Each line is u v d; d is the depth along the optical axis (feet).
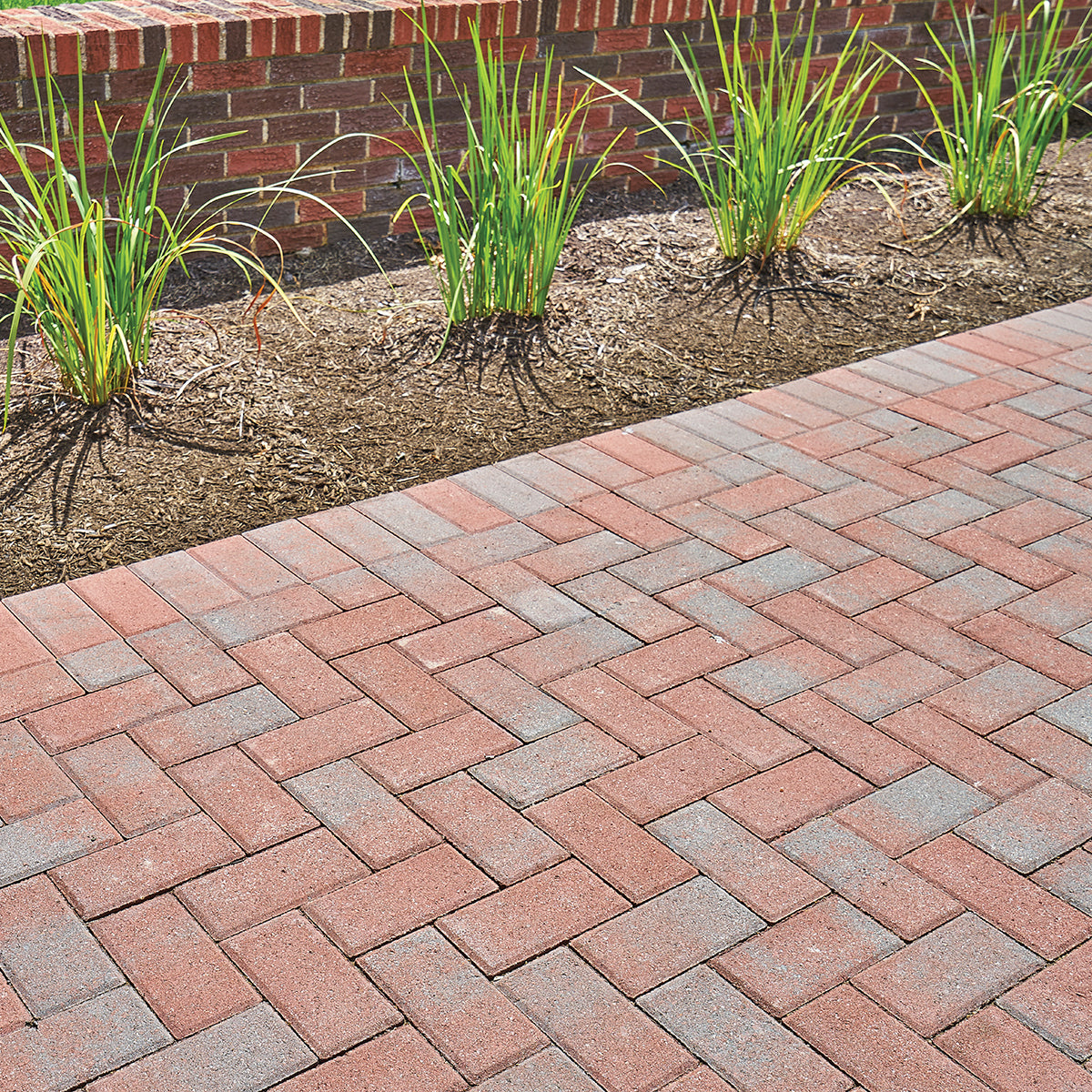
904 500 13.99
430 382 16.07
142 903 9.00
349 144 18.78
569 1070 7.95
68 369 14.87
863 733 10.71
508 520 13.50
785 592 12.49
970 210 21.29
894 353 17.22
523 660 11.46
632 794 10.03
